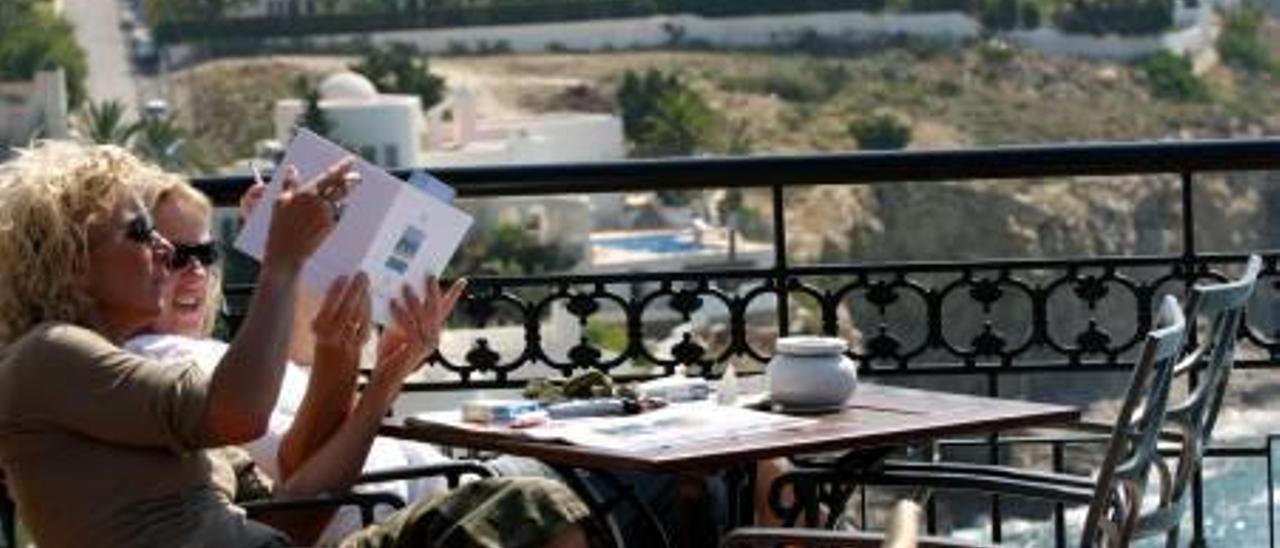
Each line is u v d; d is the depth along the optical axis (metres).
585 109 85.50
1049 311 5.42
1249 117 85.31
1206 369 3.94
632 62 89.06
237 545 3.63
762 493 4.44
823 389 4.07
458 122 78.00
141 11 92.38
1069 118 84.94
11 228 3.68
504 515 3.55
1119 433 3.52
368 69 86.75
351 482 4.06
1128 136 83.25
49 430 3.57
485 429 3.99
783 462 4.46
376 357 4.14
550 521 3.55
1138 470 3.63
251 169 5.24
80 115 80.88
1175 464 4.17
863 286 5.37
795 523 4.11
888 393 4.30
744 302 5.40
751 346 5.40
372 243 4.23
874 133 83.56
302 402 4.14
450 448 4.61
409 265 4.22
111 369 3.54
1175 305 3.83
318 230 3.56
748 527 4.00
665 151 83.62
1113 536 3.67
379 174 4.26
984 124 84.31
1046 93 86.56
